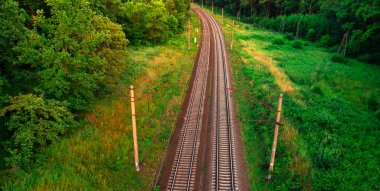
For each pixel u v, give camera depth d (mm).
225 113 30219
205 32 72562
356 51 57125
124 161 21656
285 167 21219
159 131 26734
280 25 90938
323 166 21344
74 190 17797
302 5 89812
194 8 121188
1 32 19719
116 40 29922
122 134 24453
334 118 28406
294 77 42375
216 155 23172
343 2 60938
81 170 19609
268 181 20688
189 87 37375
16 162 17922
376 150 23484
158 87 34906
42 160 19719
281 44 70000
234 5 123000
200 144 25109
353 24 59000
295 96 34344
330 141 24328
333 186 19172
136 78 35750
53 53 21875
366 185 19312
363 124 27906
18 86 23328
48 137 19703
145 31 53562
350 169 21094
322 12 78438
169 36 61625
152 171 21734
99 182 19172
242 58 51375
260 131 26766
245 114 30750
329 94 36531
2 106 20406
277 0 97938
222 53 53156
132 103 18719
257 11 113062
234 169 21750
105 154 21719
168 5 65438
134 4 54281
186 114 30328
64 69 22750
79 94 25938
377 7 51531
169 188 19953
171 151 24094
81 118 25250
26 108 18875
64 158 20344
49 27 23125
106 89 30984
